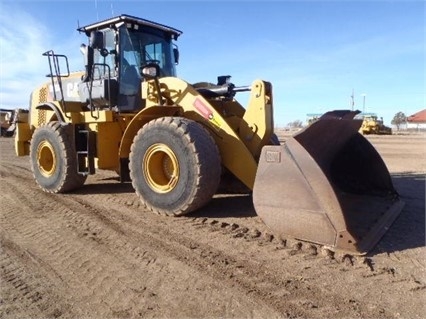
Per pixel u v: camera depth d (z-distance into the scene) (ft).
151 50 20.45
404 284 9.34
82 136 18.95
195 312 8.26
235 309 8.34
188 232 13.25
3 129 77.56
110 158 18.51
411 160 37.42
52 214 15.99
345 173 17.29
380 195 16.63
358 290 9.07
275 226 12.23
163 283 9.61
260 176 12.37
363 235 12.08
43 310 8.52
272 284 9.41
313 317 7.99
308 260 10.69
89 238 12.95
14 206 17.40
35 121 24.08
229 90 17.01
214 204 16.83
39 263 11.02
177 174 14.42
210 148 14.16
